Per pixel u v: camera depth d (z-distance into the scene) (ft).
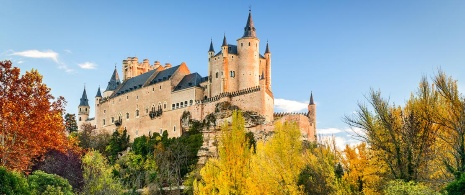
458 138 155.84
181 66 601.62
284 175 180.14
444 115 160.04
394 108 168.04
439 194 135.74
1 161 191.52
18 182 149.07
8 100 192.24
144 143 540.11
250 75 543.39
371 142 165.17
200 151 498.69
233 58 549.13
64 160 241.35
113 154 581.12
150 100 604.49
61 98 215.51
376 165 165.07
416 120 159.22
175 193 377.91
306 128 515.09
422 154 157.48
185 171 469.57
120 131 628.28
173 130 560.61
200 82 568.41
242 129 224.94
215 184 219.82
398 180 146.92
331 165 171.83
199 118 538.88
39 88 202.18
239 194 210.18
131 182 408.26
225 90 536.01
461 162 150.71
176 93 571.69
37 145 199.41
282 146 184.96
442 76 163.94
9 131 192.85
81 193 222.48
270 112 517.14
